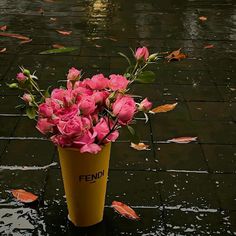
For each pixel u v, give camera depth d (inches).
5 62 186.7
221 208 108.6
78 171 92.0
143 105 90.0
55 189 113.5
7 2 265.0
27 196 110.0
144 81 95.2
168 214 106.0
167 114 150.6
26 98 91.8
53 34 218.7
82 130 84.6
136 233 100.1
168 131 141.2
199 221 104.2
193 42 215.5
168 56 195.2
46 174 119.3
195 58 197.9
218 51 206.1
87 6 263.4
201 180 118.5
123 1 274.4
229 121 148.4
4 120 144.8
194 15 252.7
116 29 228.4
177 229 101.7
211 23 241.0
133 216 104.4
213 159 127.7
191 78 178.5
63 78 174.1
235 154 130.5
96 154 90.7
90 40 212.7
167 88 169.5
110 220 103.4
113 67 185.3
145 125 143.9
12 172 119.9
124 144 132.8
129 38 217.5
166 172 121.3
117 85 90.7
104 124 88.1
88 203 96.6
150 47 207.8
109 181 116.6
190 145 134.0
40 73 177.6
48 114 85.1
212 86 172.7
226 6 270.2
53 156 127.0
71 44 207.2
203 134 140.3
